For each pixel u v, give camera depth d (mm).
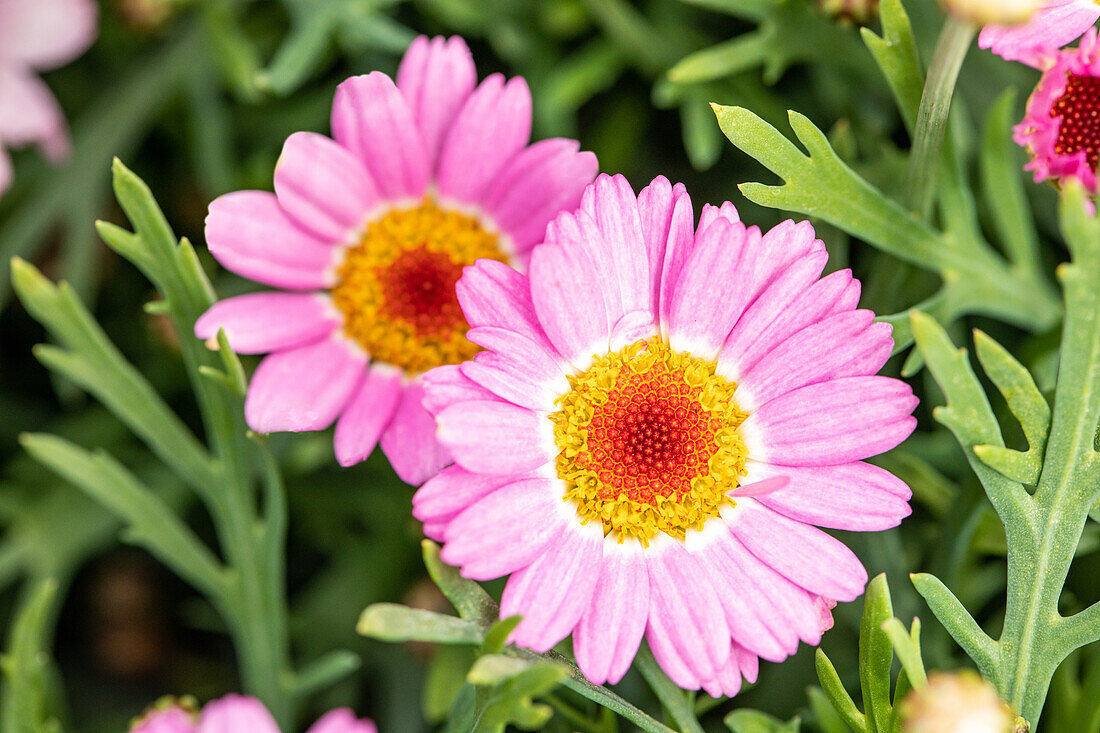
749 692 280
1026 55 249
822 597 245
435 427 267
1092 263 233
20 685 265
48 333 312
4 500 301
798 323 247
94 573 314
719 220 246
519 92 271
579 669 247
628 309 247
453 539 235
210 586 276
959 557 266
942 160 278
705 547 249
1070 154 251
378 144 271
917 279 283
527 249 274
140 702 311
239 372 255
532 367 244
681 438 249
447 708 282
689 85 297
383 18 309
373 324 275
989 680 247
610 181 246
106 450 307
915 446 282
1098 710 257
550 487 248
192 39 312
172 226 314
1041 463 243
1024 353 273
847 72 292
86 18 292
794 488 246
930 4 291
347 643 301
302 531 309
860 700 275
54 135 293
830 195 260
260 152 310
